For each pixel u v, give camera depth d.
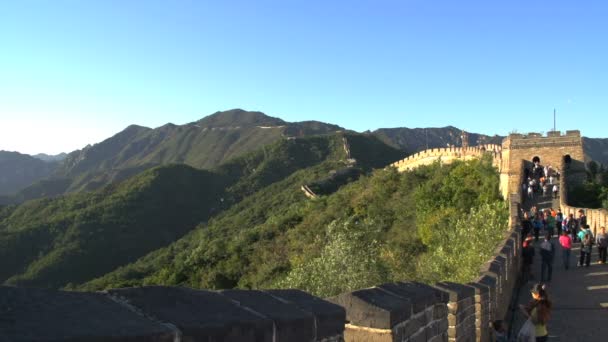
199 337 2.43
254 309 3.03
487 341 8.83
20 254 75.19
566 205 31.12
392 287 5.07
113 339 2.00
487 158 50.03
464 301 7.28
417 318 5.07
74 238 79.12
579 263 18.86
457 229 24.09
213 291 3.03
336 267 24.08
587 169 45.41
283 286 25.64
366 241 31.06
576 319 11.31
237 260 55.56
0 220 96.31
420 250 36.09
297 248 49.50
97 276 73.19
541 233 26.92
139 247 82.50
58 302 2.10
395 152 143.88
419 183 54.69
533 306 8.54
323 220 54.28
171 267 62.25
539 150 43.91
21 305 1.94
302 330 3.25
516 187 38.09
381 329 4.27
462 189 46.00
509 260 13.54
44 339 1.79
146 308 2.41
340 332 3.75
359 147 139.50
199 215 100.62
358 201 55.94
